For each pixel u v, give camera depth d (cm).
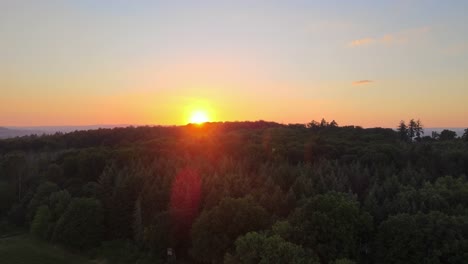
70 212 9394
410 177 10469
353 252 6850
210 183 9544
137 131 19850
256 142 15362
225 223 7600
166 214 8581
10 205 11750
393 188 9356
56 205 10169
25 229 10694
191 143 15012
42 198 10769
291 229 6800
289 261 5819
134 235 9388
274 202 8425
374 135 17625
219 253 7338
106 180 10612
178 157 12412
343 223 6869
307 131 19662
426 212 8050
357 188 10056
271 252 5944
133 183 10138
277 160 12362
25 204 11269
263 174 10081
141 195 9762
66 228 9162
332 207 7062
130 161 12138
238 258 6369
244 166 11325
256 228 7488
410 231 6906
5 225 10888
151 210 9481
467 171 12106
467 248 6625
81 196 10906
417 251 6788
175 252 8650
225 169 10844
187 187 9394
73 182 11894
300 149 13562
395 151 12925
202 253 7562
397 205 8169
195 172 10256
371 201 8381
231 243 7369
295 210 7631
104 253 9012
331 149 13812
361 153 13000
